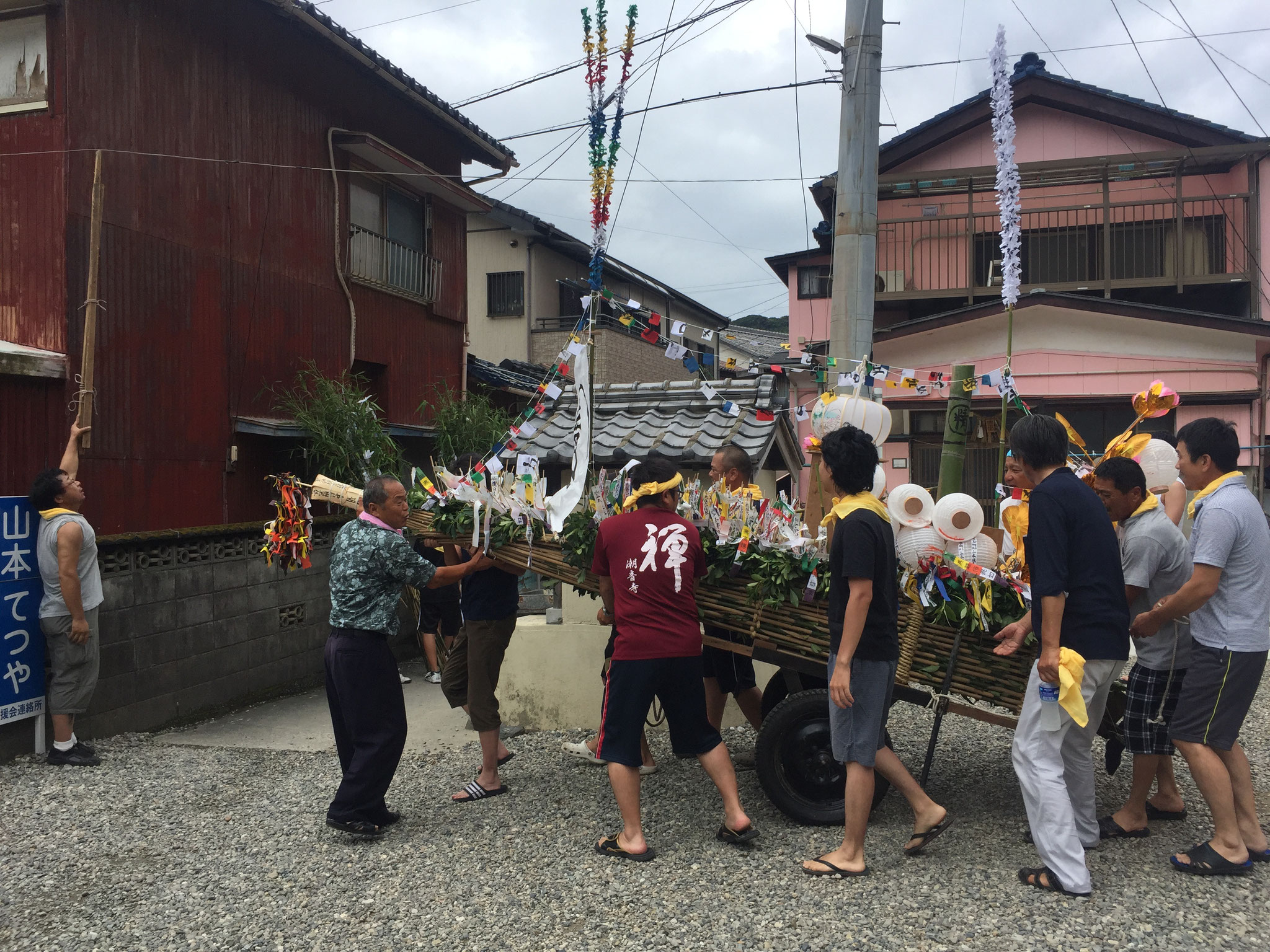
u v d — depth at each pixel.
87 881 3.81
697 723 3.94
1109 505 3.98
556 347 17.59
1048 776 3.47
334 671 4.17
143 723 6.31
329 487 4.79
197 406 7.16
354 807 4.14
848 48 6.63
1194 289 12.59
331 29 8.22
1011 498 4.29
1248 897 3.36
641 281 19.56
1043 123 13.50
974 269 13.33
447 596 7.54
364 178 9.69
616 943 3.16
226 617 7.11
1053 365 11.96
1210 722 3.58
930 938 3.12
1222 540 3.50
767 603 4.12
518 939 3.21
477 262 18.30
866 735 3.57
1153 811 4.25
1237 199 12.32
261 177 7.95
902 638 4.06
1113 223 12.92
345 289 9.09
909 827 4.14
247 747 5.91
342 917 3.42
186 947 3.24
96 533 6.20
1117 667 3.52
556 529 4.41
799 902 3.40
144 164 6.67
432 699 7.12
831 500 4.86
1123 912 3.26
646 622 3.85
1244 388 11.38
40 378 5.84
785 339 22.67
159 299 6.79
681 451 7.25
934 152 13.93
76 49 6.11
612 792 4.74
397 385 10.20
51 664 5.50
